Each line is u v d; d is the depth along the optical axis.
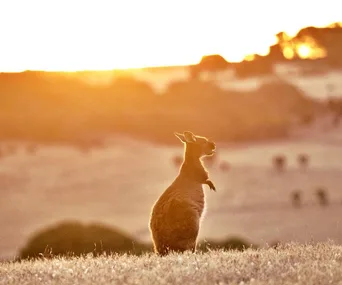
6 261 48.53
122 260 43.44
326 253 42.50
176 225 48.12
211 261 39.44
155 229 48.81
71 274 38.38
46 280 37.34
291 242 48.25
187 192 50.62
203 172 52.59
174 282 34.09
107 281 35.19
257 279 33.84
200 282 33.72
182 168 52.69
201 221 51.50
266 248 49.38
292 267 36.94
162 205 49.31
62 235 99.75
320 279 33.28
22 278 38.06
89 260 44.19
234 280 33.84
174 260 41.09
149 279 34.81
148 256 46.38
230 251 47.41
